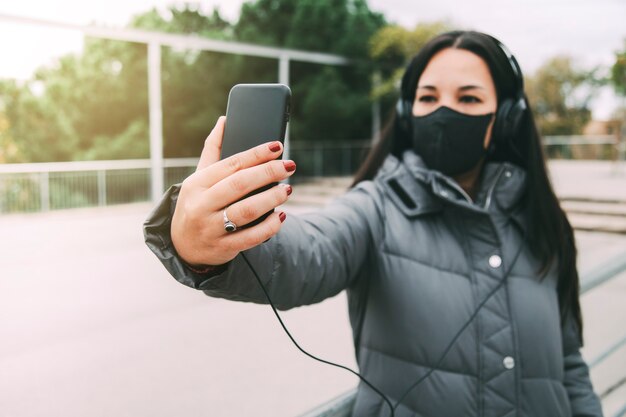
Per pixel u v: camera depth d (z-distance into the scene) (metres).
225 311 5.27
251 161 0.65
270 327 4.83
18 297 5.73
